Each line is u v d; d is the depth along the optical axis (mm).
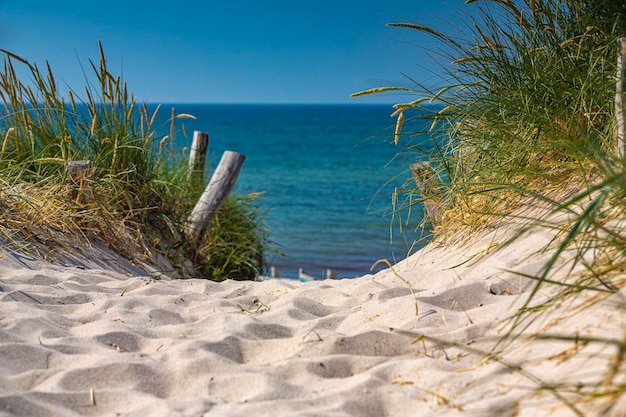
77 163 5559
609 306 2338
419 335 2594
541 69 4168
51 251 4910
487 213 3926
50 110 6180
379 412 2318
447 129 4379
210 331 3242
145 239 6125
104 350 2969
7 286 3939
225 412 2326
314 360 2719
